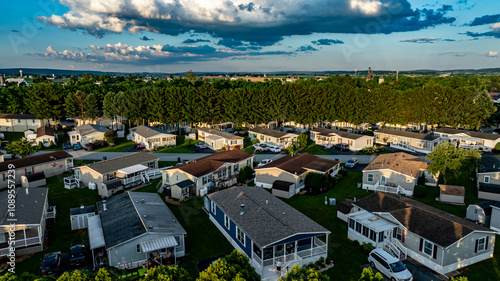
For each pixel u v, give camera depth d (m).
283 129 92.19
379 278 18.62
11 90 96.12
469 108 78.38
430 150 66.44
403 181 42.12
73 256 25.86
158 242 26.14
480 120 81.94
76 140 72.81
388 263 24.62
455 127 81.44
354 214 31.55
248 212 30.03
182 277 17.94
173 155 64.56
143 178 46.88
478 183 43.34
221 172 46.28
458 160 41.19
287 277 18.88
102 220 30.56
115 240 25.91
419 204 32.84
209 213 36.03
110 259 25.23
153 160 51.44
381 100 83.06
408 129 92.12
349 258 27.67
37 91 84.06
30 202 32.44
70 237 31.14
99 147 71.31
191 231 32.69
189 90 87.31
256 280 19.11
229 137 70.25
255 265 25.64
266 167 46.00
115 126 91.25
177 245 26.36
